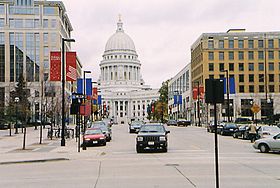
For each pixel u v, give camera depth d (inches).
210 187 487.8
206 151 1055.0
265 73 3850.9
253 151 1050.7
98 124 1748.3
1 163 833.5
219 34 4136.3
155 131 1074.1
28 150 1165.1
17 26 4424.2
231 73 4111.7
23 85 2923.2
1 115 2901.1
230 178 560.1
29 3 4490.7
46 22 4453.7
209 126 2412.6
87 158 924.0
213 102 435.8
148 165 738.2
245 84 4099.4
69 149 1177.4
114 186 507.5
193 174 603.8
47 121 3395.7
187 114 4992.6
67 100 3257.9
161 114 5605.3
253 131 1464.1
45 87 2709.2
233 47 4119.1
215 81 437.4
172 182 530.0
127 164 765.9
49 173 660.7
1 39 4402.1
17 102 2203.5
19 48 4407.0
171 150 1098.1
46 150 1157.1
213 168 676.7
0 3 4404.5
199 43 4308.6
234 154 957.2
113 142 1553.9
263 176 579.5
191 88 4790.8
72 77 1286.9
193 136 1923.0
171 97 5959.6
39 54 4419.3
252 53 4119.1
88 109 1707.7
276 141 969.5
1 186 531.5
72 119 4264.3
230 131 1983.3
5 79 4365.2
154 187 493.0
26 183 554.3
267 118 3506.4
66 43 4864.7
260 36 4109.3
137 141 1037.2
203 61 4121.6
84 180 566.9
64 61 1306.6
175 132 2402.8
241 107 4020.7
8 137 1926.7
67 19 5078.7
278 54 4106.8
